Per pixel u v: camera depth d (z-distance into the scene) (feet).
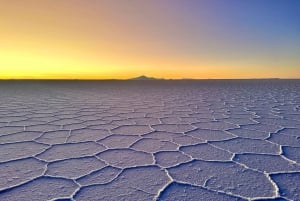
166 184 4.47
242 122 10.66
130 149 6.60
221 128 9.39
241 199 3.92
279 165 5.38
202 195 4.05
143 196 4.03
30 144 7.05
